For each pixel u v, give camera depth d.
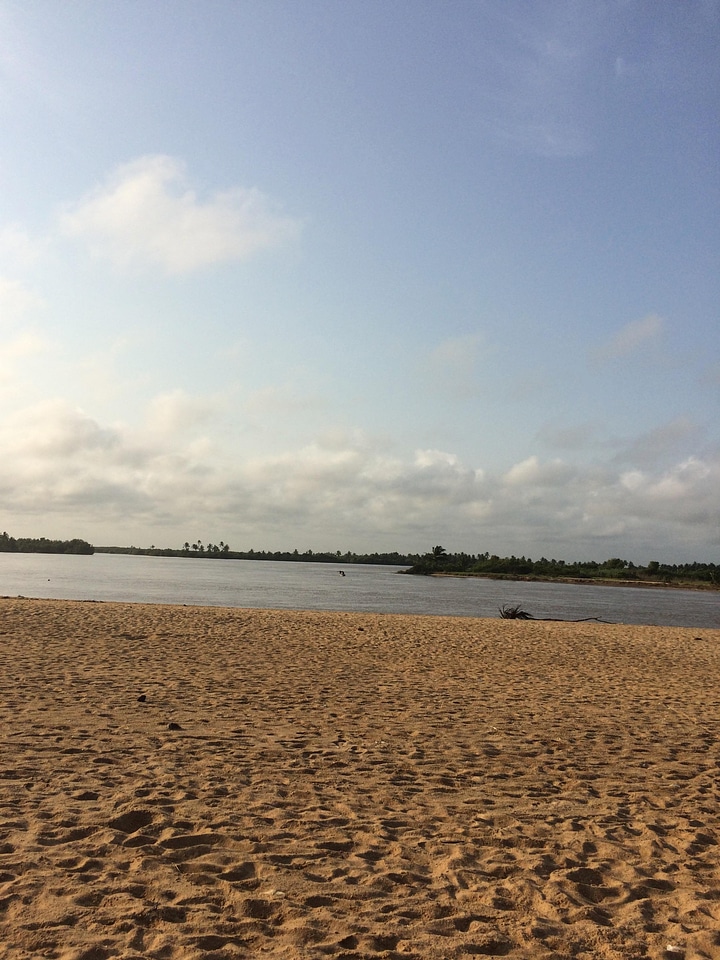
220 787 6.38
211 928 3.83
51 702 9.72
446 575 151.38
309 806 6.00
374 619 25.73
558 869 4.91
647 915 4.29
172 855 4.79
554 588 96.19
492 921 4.11
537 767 7.72
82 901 4.05
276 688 11.79
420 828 5.59
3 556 184.38
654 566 145.00
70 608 23.28
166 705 9.97
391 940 3.81
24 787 6.12
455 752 8.19
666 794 6.90
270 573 120.44
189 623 21.06
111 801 5.83
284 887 4.39
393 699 11.33
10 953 3.45
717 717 10.91
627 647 20.42
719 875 4.93
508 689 12.82
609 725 10.03
